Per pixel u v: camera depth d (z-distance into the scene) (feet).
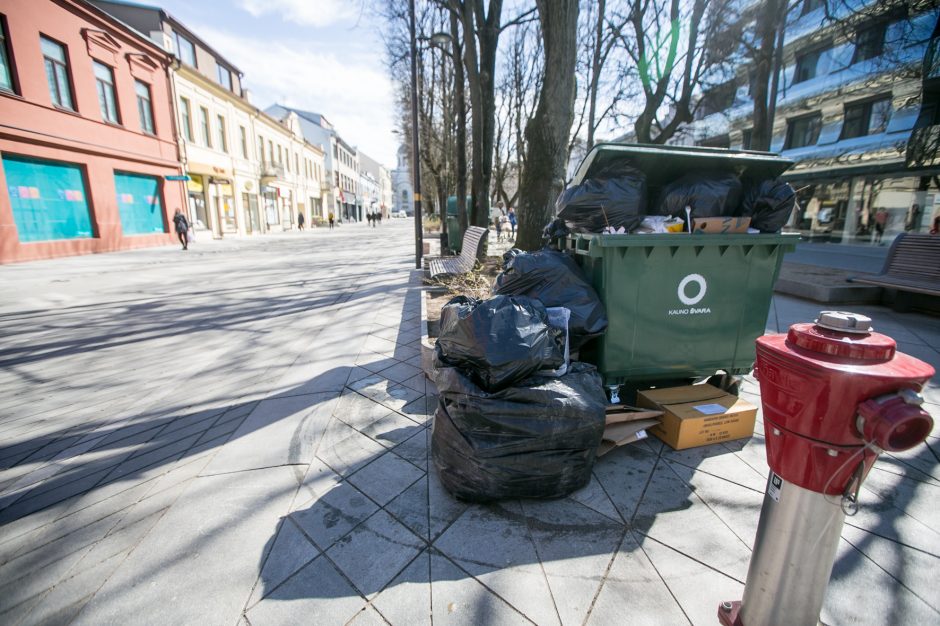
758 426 9.89
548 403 6.97
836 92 58.49
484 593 5.66
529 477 7.11
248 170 90.53
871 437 3.37
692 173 10.05
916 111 48.96
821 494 3.97
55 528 7.14
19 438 10.36
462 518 7.08
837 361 3.61
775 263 9.86
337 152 187.62
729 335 10.00
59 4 44.70
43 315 22.15
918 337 15.51
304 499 7.62
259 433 9.96
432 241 73.72
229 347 16.87
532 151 23.35
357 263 42.78
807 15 60.13
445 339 7.93
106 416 11.41
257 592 5.75
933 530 6.64
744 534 6.62
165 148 61.87
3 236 40.40
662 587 5.70
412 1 32.68
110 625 5.33
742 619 4.70
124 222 55.31
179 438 10.04
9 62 40.52
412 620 5.30
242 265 41.75
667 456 8.72
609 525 6.86
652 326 9.57
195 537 6.78
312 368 14.11
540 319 7.97
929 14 45.65
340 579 5.93
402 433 9.80
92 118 49.06
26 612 5.57
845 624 5.17
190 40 72.59
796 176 64.90
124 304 24.56
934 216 48.49
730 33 41.68
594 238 8.96
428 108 74.95
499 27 33.45
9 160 41.11
